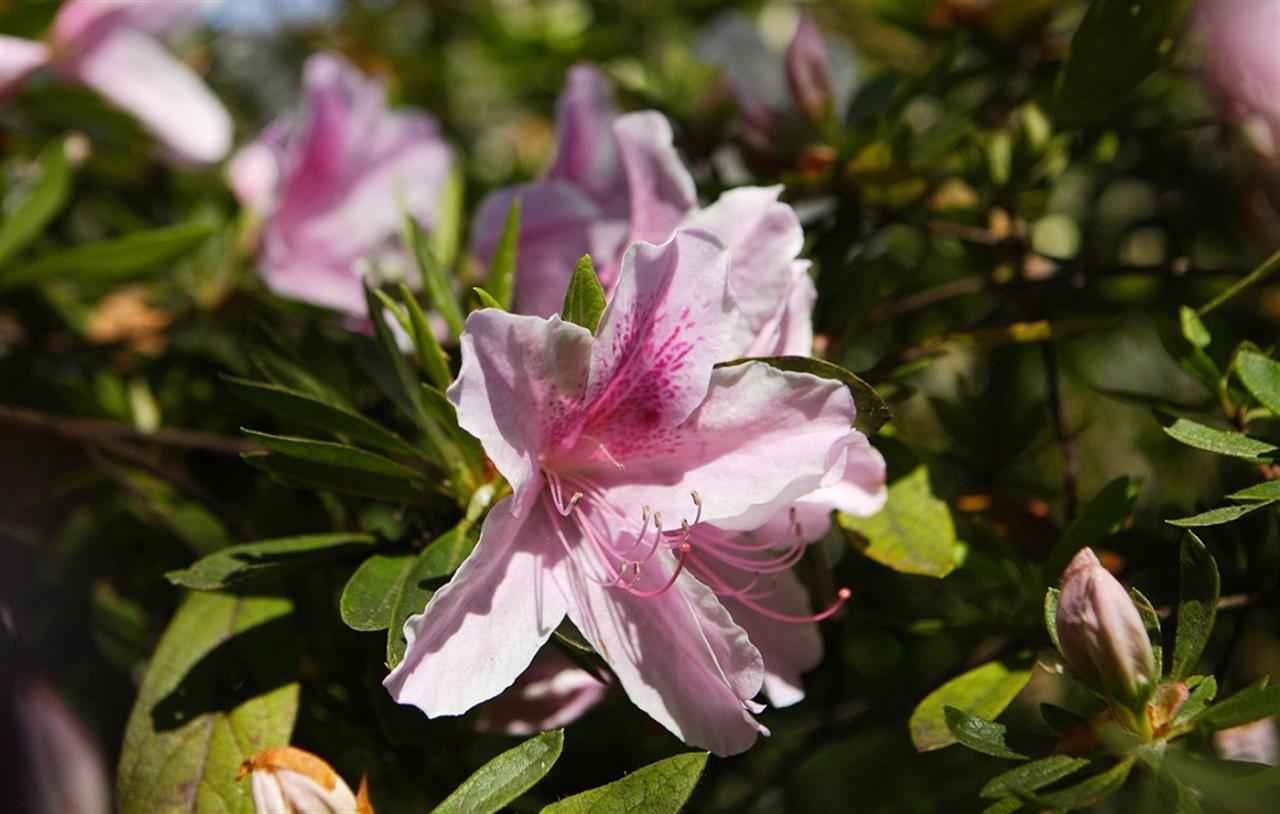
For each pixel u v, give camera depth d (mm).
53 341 549
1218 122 508
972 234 501
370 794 462
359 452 398
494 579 379
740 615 407
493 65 706
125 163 604
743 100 515
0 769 389
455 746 437
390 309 411
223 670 413
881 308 493
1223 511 385
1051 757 370
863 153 482
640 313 379
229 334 557
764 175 506
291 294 505
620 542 389
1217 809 375
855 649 532
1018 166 492
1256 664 510
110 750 466
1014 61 529
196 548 473
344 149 517
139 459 471
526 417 378
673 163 411
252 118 717
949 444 535
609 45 691
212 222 564
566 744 445
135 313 554
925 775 490
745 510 380
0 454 502
